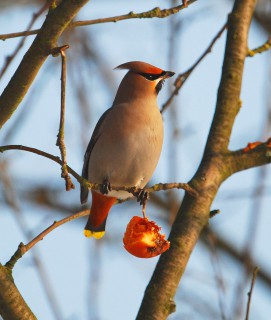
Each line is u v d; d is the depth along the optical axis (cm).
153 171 1103
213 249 1038
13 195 1156
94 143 1113
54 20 754
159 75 1120
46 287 979
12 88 782
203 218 896
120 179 1093
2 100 787
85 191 1143
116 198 1115
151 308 834
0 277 741
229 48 1006
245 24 1017
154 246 817
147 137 1070
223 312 964
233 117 974
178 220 896
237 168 943
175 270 857
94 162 1102
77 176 763
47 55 769
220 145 952
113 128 1076
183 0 845
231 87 984
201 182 916
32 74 779
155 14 834
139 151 1070
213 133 961
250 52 1014
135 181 1094
